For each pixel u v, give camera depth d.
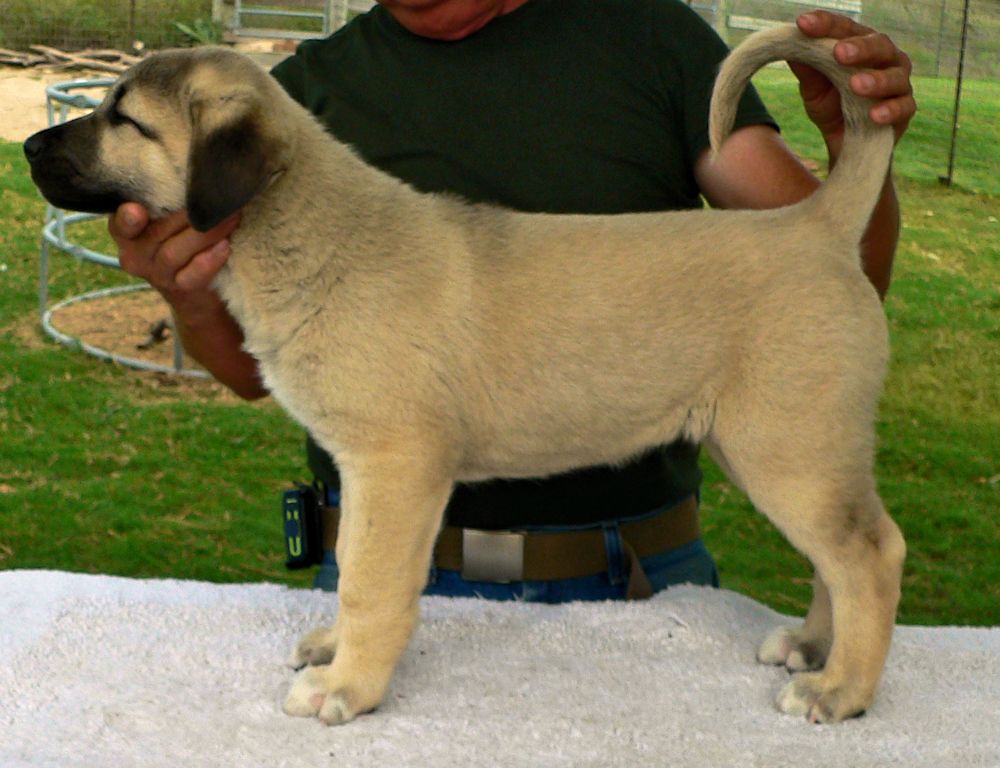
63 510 6.75
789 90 17.11
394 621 2.47
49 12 18.20
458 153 3.13
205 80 2.66
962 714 2.53
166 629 2.78
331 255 2.59
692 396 2.69
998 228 13.45
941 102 18.38
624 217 2.74
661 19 3.11
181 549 6.45
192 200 2.54
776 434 2.57
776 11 18.47
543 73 3.10
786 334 2.57
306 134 2.72
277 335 2.61
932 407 8.71
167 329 9.27
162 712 2.41
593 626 2.86
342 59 3.28
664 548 3.26
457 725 2.40
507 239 2.70
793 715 2.50
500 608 2.95
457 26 3.08
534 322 2.65
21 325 9.48
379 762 2.25
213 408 8.28
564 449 2.75
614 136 3.09
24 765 2.16
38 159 2.78
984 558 6.84
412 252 2.63
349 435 2.55
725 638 2.83
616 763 2.26
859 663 2.51
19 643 2.65
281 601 2.95
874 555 2.54
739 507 7.32
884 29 20.45
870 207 2.68
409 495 2.51
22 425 7.81
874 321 2.61
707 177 3.14
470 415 2.65
